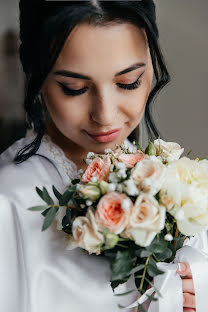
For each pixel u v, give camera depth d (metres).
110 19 0.98
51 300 1.12
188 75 2.40
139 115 1.14
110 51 0.99
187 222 0.96
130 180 0.91
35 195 1.15
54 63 1.01
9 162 1.25
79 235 0.94
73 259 1.12
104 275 1.11
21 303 1.12
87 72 1.00
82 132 1.12
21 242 1.12
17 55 1.81
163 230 1.02
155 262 0.98
